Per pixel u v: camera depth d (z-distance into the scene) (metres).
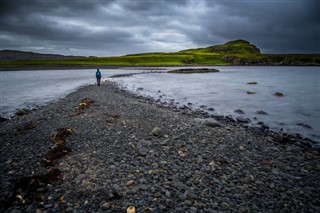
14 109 25.47
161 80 63.53
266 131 17.38
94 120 16.28
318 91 41.38
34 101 30.12
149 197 7.35
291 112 24.80
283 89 44.28
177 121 17.03
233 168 9.94
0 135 14.08
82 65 156.00
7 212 6.83
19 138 13.16
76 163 9.80
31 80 61.47
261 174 9.59
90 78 67.19
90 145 11.81
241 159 10.98
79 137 12.95
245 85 51.28
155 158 10.41
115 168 9.32
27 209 6.90
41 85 48.72
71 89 41.78
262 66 174.88
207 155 11.10
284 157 11.65
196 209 6.92
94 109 20.52
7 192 7.85
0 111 24.45
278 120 21.34
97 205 7.01
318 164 11.05
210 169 9.67
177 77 75.00
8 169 9.52
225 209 7.07
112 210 6.74
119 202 7.10
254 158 11.25
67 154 10.77
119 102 24.58
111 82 54.56
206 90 42.81
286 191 8.38
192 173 9.23
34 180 8.38
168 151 11.34
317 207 7.52
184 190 7.93
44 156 10.62
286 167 10.48
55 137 12.86
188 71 102.00
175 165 9.77
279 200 7.82
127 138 12.83
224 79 67.56
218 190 8.11
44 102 29.38
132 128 14.63
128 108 21.41
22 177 8.83
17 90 40.97
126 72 100.94
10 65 148.62
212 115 22.12
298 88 45.78
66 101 26.06
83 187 7.99
